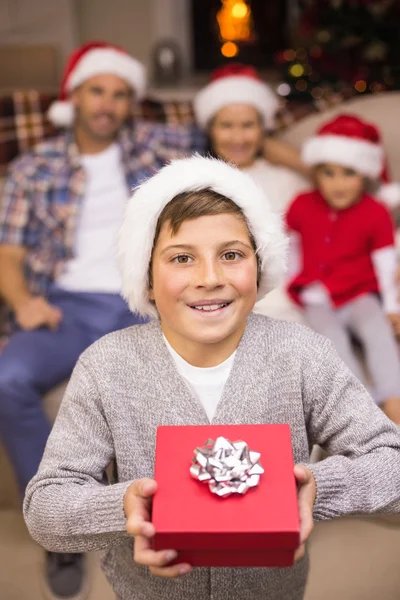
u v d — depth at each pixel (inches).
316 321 79.7
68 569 67.5
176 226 37.5
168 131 94.0
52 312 80.7
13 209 87.4
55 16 136.8
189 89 136.4
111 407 38.6
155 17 143.6
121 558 42.3
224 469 32.3
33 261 87.0
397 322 80.1
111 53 87.7
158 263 38.3
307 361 39.6
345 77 110.6
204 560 31.4
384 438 38.0
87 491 35.4
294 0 141.9
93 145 90.2
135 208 39.6
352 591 66.0
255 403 38.9
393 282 82.7
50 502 35.6
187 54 148.6
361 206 83.7
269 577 40.8
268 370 39.5
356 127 82.8
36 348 76.7
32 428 72.5
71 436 38.2
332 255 83.3
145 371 39.3
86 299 85.0
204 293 36.6
